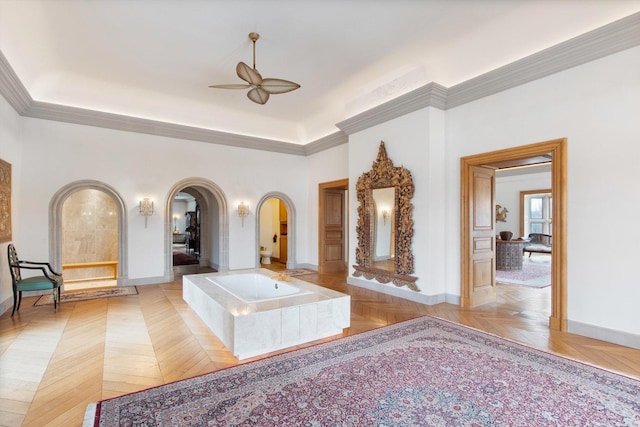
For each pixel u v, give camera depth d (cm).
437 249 521
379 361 313
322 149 823
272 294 496
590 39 358
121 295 575
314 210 857
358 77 562
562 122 396
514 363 307
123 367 304
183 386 268
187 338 375
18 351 338
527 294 592
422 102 514
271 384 271
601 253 364
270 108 722
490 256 542
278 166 842
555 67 397
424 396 252
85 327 411
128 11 382
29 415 231
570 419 223
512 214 1331
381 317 454
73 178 598
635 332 341
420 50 475
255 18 398
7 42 407
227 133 748
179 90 620
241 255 789
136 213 659
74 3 365
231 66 522
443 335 381
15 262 477
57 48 465
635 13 326
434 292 518
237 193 782
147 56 491
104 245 770
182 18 397
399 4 372
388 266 582
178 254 1209
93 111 599
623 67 349
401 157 554
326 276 768
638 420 222
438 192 522
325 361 313
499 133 460
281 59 499
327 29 421
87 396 255
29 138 560
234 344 312
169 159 696
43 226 570
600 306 366
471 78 476
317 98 659
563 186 392
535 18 388
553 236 402
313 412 232
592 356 323
